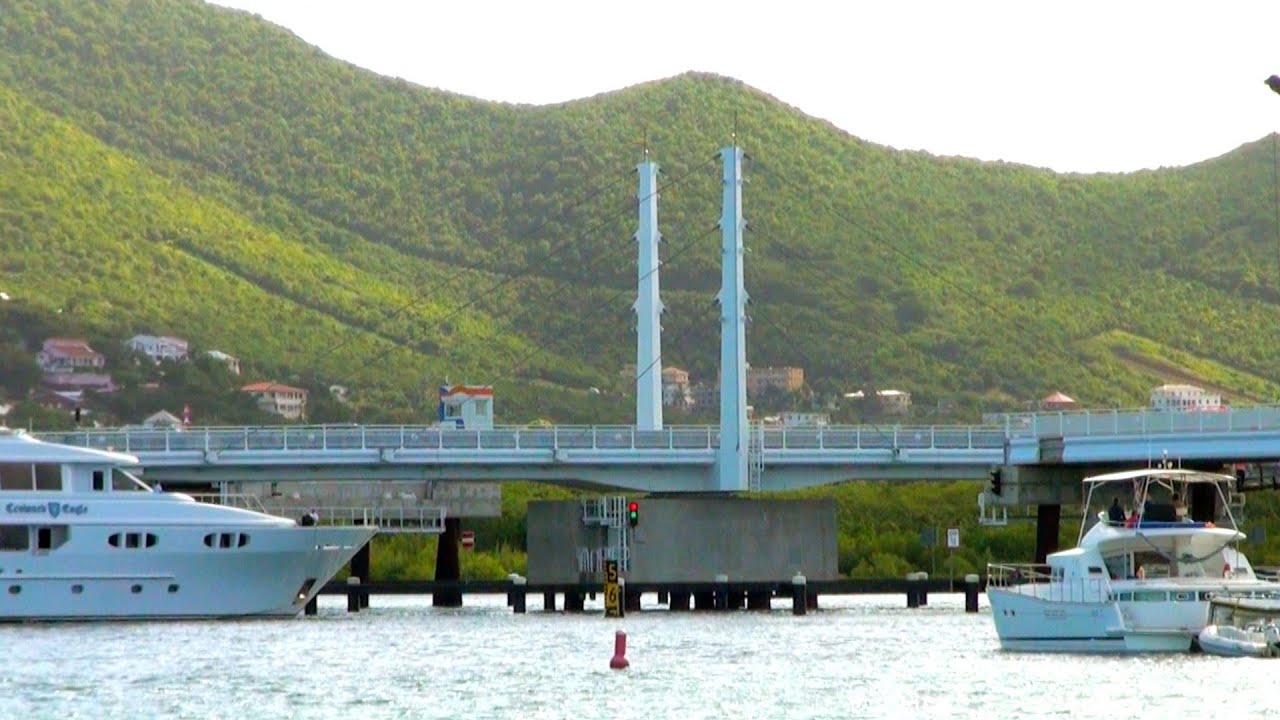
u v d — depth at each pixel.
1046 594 151.88
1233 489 196.12
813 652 159.50
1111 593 148.62
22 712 122.62
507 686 135.25
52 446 178.25
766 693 130.50
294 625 185.38
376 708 124.06
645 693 131.12
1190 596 148.25
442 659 153.88
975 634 178.50
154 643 164.12
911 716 118.94
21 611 177.38
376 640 170.88
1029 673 139.25
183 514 181.62
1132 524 149.62
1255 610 148.12
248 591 185.50
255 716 120.81
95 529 178.62
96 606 179.62
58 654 154.75
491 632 182.25
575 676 141.38
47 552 177.25
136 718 120.12
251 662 150.75
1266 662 142.62
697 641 171.62
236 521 183.50
